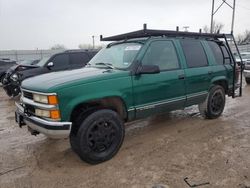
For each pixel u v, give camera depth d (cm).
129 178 341
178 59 493
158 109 458
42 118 361
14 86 916
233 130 518
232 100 808
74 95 354
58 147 455
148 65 417
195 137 483
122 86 400
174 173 349
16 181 344
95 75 383
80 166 381
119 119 402
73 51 970
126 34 487
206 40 575
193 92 519
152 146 445
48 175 358
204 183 322
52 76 398
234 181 325
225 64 604
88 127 368
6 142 489
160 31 462
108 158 394
